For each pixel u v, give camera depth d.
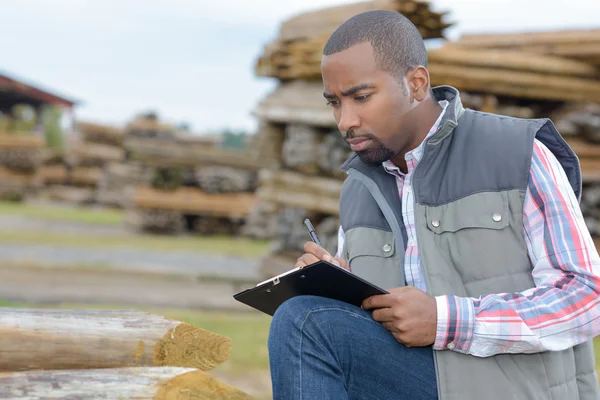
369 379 2.06
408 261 2.25
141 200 16.84
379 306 2.03
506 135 2.18
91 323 2.00
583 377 2.18
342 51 2.16
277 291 2.18
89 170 29.25
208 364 2.09
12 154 27.33
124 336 2.00
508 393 2.02
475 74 7.16
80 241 13.88
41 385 1.80
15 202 26.41
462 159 2.19
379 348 2.03
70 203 27.09
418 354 2.06
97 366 1.97
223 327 6.66
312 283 2.07
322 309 2.02
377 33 2.15
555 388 2.07
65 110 35.66
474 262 2.11
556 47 7.65
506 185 2.13
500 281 2.09
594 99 7.79
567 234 2.05
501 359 2.05
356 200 2.43
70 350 1.94
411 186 2.23
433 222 2.16
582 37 7.45
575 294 2.00
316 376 1.97
